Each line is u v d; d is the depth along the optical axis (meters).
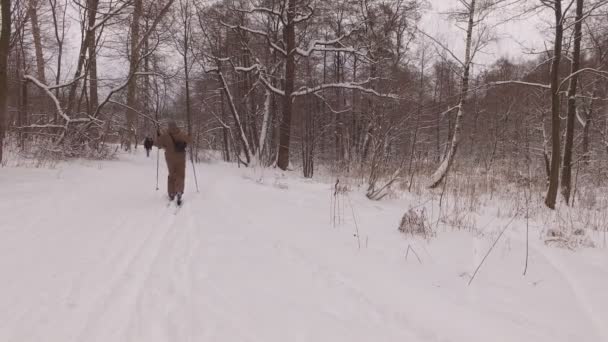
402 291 3.96
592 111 21.03
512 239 6.30
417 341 3.01
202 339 2.94
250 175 16.66
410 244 5.74
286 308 3.50
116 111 22.27
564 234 6.48
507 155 25.61
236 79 26.56
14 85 17.70
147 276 4.11
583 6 13.14
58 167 12.87
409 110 13.45
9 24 10.61
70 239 5.29
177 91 32.16
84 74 16.50
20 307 3.31
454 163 18.19
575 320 3.46
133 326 3.08
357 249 5.39
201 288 3.85
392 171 13.04
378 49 21.22
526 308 3.68
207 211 7.62
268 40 19.69
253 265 4.57
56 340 2.84
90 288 3.76
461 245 5.79
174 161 8.46
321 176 19.03
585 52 15.91
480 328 3.24
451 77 19.02
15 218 6.16
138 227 6.18
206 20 21.16
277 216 7.36
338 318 3.35
